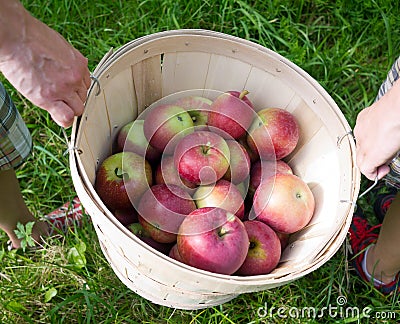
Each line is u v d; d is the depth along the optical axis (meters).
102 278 1.40
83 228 1.49
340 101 1.77
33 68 0.87
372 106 1.04
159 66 1.25
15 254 1.42
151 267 1.02
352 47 1.87
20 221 1.37
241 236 1.08
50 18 1.80
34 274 1.40
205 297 1.18
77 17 1.83
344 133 1.15
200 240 1.06
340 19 1.92
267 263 1.14
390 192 1.60
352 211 1.07
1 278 1.41
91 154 1.14
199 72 1.30
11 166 1.19
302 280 1.43
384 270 1.45
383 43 1.88
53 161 1.59
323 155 1.25
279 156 1.29
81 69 0.95
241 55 1.25
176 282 1.05
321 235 1.13
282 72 1.24
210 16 1.87
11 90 1.64
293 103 1.28
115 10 1.87
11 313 1.35
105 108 1.17
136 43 1.15
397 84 0.95
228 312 1.39
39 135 1.64
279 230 1.22
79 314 1.33
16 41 0.83
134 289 1.32
